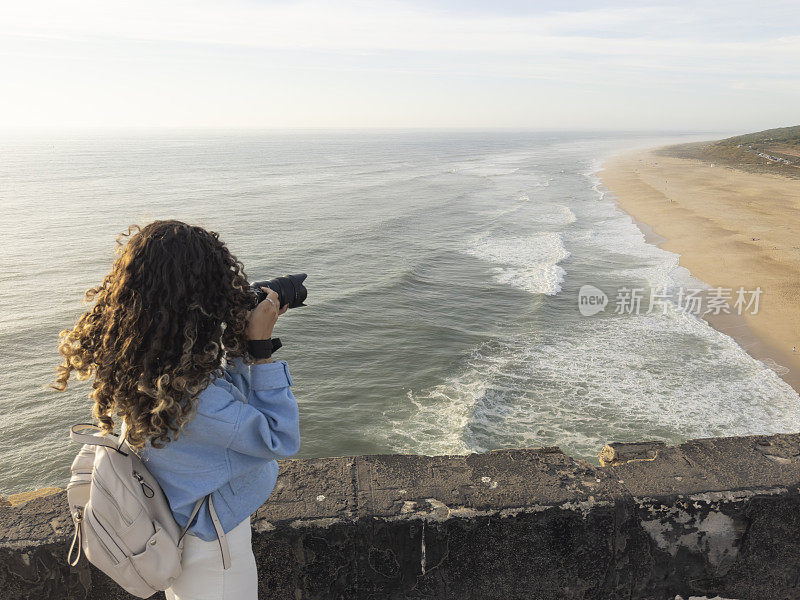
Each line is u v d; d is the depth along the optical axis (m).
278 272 27.45
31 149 194.62
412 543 1.87
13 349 18.72
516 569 1.94
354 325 19.78
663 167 83.81
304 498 1.92
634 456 2.32
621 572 2.00
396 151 161.25
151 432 1.09
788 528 2.04
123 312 1.10
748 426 12.37
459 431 12.55
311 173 87.50
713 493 2.00
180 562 1.23
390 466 2.11
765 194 50.53
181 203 52.50
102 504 1.14
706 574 2.06
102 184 71.50
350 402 14.51
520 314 20.28
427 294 23.11
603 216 41.16
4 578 1.77
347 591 1.91
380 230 37.47
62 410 14.98
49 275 27.66
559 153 137.00
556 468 2.13
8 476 12.36
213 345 1.13
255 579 1.37
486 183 67.69
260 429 1.20
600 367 15.50
